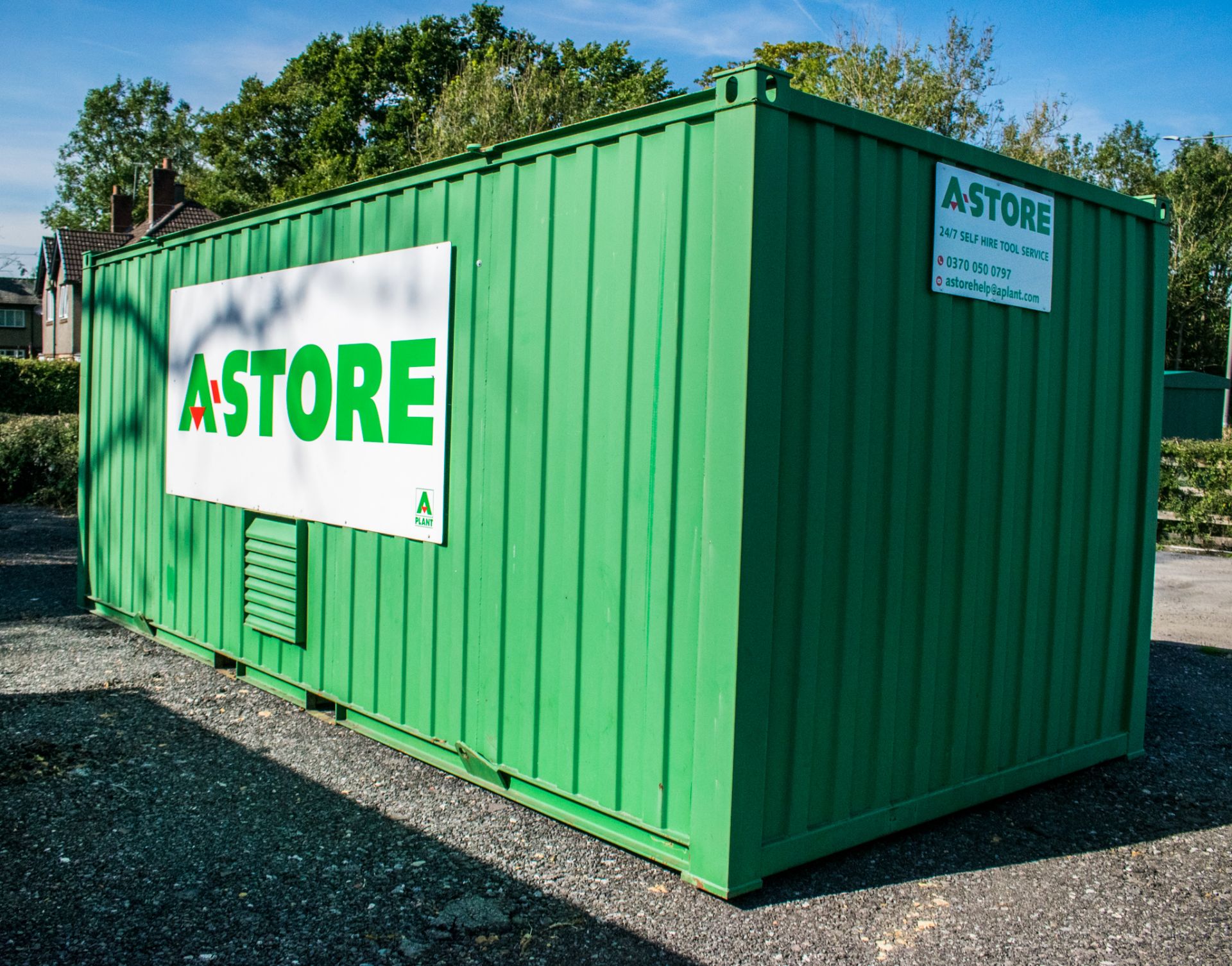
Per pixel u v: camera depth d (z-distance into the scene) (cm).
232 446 571
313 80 4619
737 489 308
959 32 2175
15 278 6619
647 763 340
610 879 332
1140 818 405
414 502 439
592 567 360
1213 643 760
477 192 410
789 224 320
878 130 345
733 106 309
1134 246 472
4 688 545
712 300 315
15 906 305
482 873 335
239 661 568
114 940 285
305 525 512
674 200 330
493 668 403
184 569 623
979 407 392
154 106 6912
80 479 761
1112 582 470
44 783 409
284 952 281
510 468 394
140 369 673
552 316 377
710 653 317
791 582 330
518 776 389
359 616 478
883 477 358
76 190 6825
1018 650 420
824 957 284
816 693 341
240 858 343
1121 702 485
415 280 438
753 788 319
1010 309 405
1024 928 305
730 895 314
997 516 405
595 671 360
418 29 4109
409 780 423
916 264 364
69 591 837
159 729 486
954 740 394
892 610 363
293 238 524
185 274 625
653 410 338
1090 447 451
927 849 367
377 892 320
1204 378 2202
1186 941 299
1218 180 4497
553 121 2258
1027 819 402
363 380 470
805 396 329
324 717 505
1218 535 1331
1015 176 402
